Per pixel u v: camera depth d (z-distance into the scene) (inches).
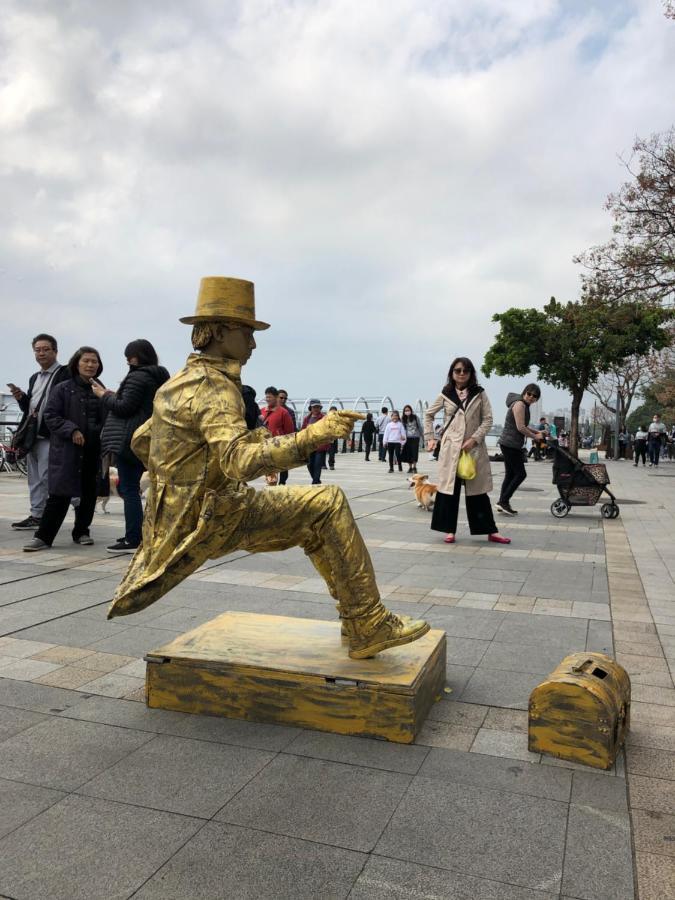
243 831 90.0
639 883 80.7
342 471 794.2
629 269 673.6
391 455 753.0
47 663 148.5
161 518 113.8
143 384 260.5
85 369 278.4
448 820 92.7
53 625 174.7
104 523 348.2
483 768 106.1
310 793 98.8
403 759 108.6
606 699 106.3
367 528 353.7
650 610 194.1
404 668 119.3
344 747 112.3
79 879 81.0
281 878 81.3
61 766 106.1
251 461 100.8
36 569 239.5
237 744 112.9
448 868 83.1
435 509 306.5
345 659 123.3
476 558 271.9
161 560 113.3
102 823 91.7
